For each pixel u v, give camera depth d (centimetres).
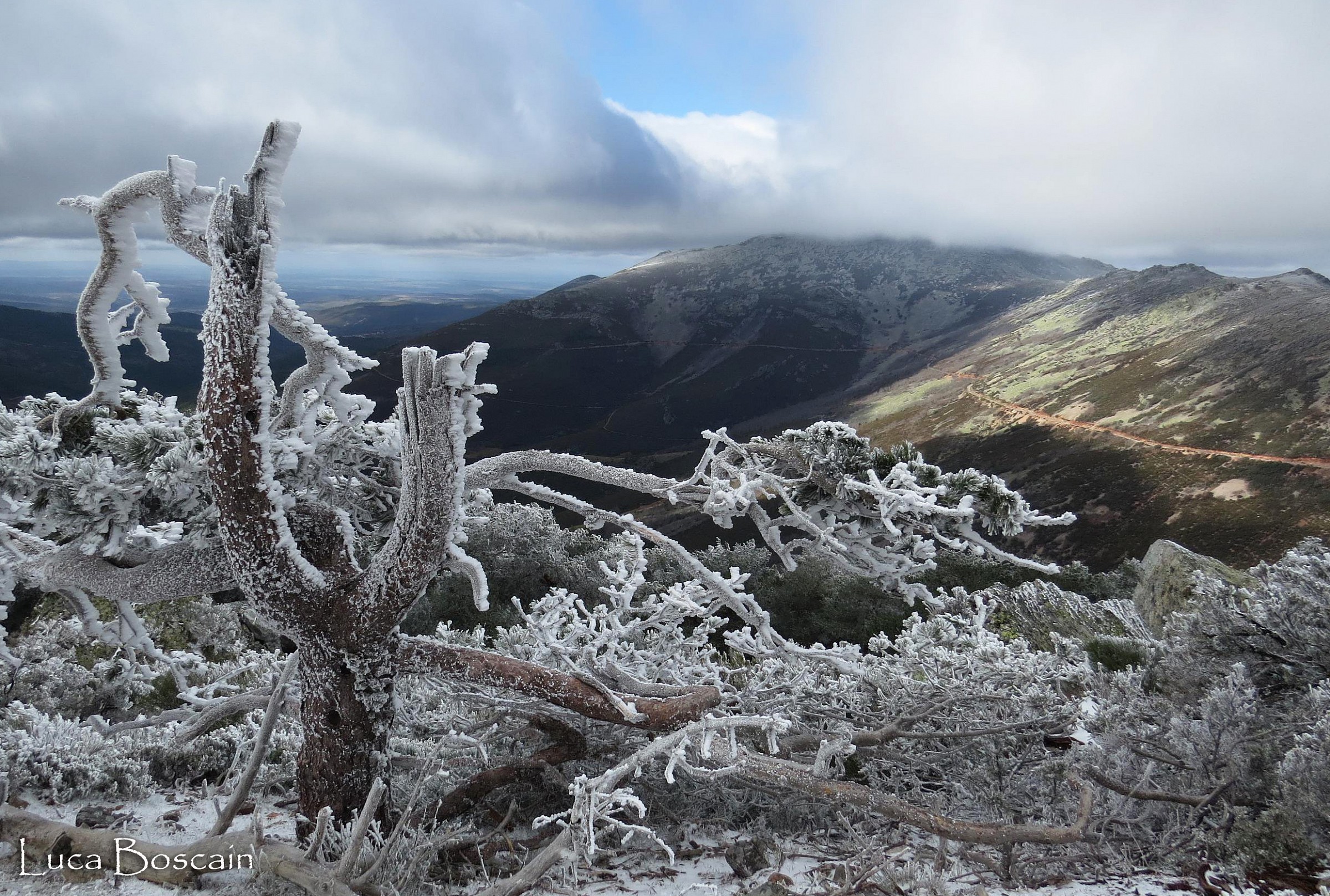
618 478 383
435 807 340
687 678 436
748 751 329
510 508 1261
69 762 372
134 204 280
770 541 412
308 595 282
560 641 393
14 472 286
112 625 383
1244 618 434
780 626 1211
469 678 313
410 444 270
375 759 302
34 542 298
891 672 425
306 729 302
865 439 392
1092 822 312
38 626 627
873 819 362
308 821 298
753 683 409
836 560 401
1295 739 325
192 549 310
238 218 246
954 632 492
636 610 441
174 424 317
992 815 367
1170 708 421
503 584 1215
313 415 341
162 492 298
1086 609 842
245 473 259
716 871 311
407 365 256
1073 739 437
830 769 367
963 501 339
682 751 295
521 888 253
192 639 724
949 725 388
